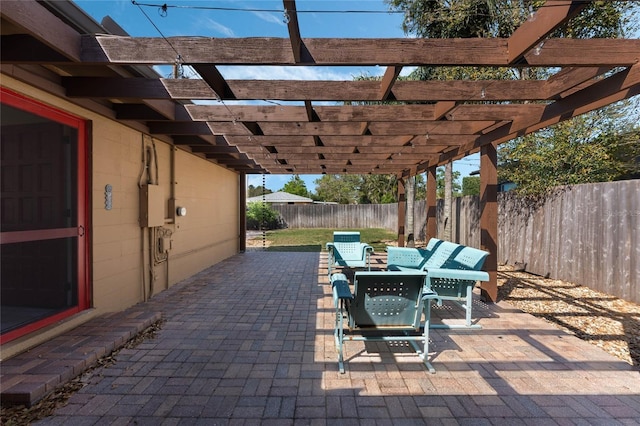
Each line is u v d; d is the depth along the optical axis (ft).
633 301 14.87
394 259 17.53
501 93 10.65
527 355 9.95
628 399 7.70
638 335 11.47
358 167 29.89
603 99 10.24
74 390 7.98
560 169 22.04
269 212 65.67
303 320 13.01
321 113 13.25
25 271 10.10
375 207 63.16
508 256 23.71
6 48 7.97
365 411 7.27
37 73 9.49
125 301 14.43
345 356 9.93
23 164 9.91
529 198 21.44
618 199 15.53
